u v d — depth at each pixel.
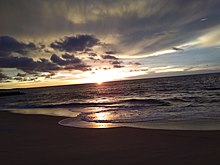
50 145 8.33
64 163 6.24
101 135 9.86
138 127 11.82
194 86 52.12
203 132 9.59
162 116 15.45
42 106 30.81
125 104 27.45
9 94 114.94
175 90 46.72
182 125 11.82
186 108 19.45
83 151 7.35
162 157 6.45
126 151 7.20
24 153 7.30
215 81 64.19
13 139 9.62
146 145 7.87
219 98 26.59
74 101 39.81
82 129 11.59
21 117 18.41
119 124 13.16
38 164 6.21
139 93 48.81
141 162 6.11
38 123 14.53
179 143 7.95
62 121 15.08
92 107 26.22
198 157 6.29
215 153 6.57
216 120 12.88
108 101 33.97
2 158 6.82
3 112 24.30
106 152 7.16
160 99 30.58
